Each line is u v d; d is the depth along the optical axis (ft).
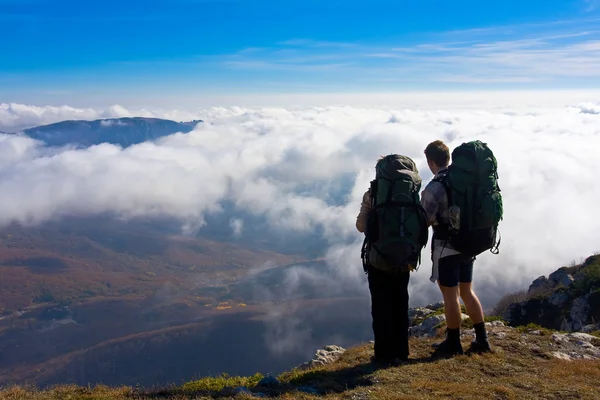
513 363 22.43
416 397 17.65
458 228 20.72
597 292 125.18
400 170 20.79
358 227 22.29
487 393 18.25
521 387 19.43
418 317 37.83
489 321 30.50
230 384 22.62
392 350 22.58
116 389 20.49
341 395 18.19
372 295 22.70
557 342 26.00
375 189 21.01
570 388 19.29
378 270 21.94
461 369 21.25
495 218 20.61
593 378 20.80
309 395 18.28
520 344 25.16
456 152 21.43
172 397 18.39
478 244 20.94
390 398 17.56
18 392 19.13
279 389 19.66
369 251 21.03
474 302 23.53
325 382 20.31
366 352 24.85
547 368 21.95
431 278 23.02
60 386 20.59
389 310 22.47
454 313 22.67
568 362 22.80
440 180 21.35
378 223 20.44
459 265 22.36
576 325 120.67
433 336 28.50
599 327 50.14
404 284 22.35
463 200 20.58
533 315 142.61
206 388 21.67
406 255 20.06
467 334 27.07
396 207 20.30
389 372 20.79
